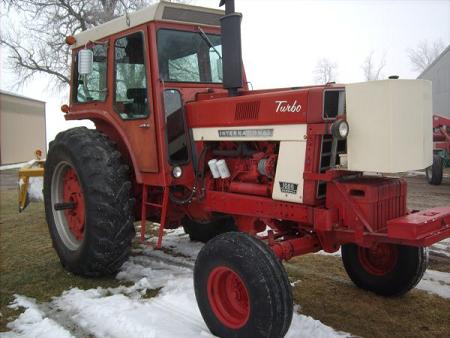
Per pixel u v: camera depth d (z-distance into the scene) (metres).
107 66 4.33
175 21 4.02
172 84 4.06
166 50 4.05
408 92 2.75
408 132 2.76
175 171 3.79
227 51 3.59
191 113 3.84
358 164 2.84
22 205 7.02
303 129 3.05
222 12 4.34
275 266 2.75
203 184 3.85
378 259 3.73
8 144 23.25
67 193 4.63
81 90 4.85
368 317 3.35
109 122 4.31
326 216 2.94
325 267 4.45
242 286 2.94
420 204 7.46
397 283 3.59
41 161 7.75
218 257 2.95
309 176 3.01
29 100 26.17
